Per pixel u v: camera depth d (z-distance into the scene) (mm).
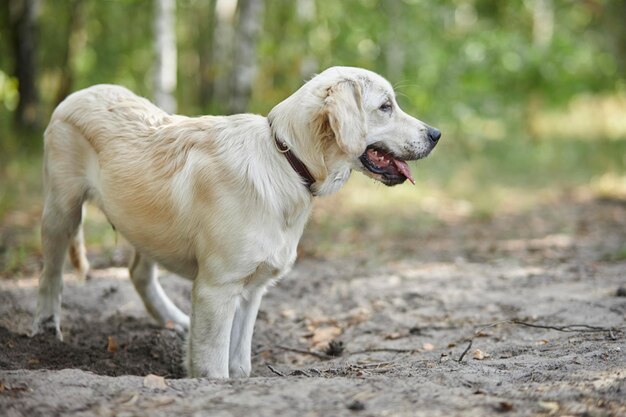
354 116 6117
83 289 9430
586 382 5203
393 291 9570
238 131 6383
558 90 28406
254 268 6164
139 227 6633
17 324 8102
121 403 4793
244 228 6098
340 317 8742
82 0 24062
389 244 12734
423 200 16766
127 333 8055
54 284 7441
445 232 13852
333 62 21688
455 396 4859
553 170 21359
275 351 7852
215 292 6188
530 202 17031
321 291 9766
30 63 21719
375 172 6590
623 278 9570
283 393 4922
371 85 6441
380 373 5930
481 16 33375
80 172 7148
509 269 10586
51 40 26312
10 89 23203
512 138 25672
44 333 7383
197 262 6539
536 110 28406
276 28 25156
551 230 13805
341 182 6465
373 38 23078
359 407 4637
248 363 6680
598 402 4766
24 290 9375
